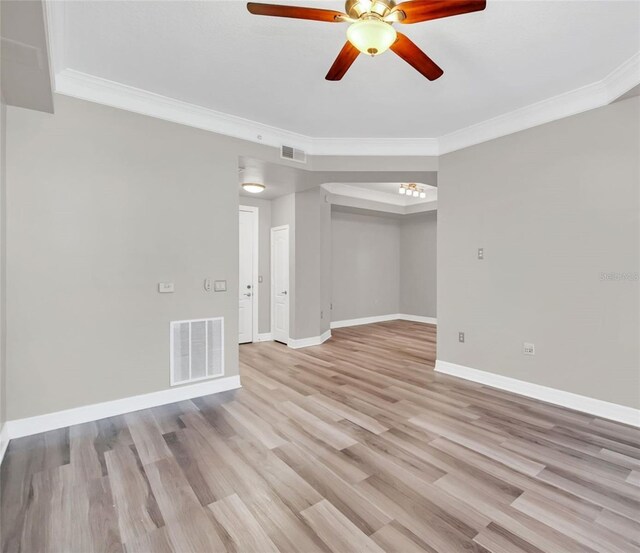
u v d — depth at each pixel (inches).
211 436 106.3
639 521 70.8
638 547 64.2
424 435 106.7
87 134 115.4
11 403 103.9
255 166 162.1
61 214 111.2
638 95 112.4
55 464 91.2
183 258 134.6
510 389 144.7
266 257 246.4
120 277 121.6
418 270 336.5
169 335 131.7
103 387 118.7
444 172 168.7
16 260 104.3
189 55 103.4
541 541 65.6
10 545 65.0
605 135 119.5
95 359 117.3
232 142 146.3
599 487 81.7
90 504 76.0
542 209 135.1
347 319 310.5
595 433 108.2
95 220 117.0
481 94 126.7
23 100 101.2
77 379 114.3
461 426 112.9
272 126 154.3
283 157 160.7
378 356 201.8
